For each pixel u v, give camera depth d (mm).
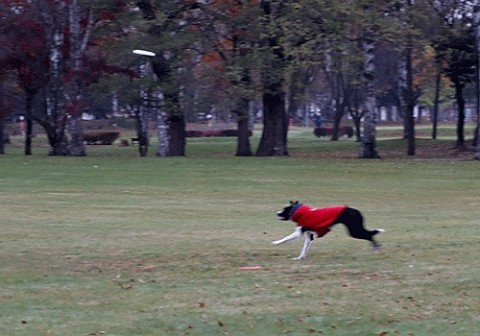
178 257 16312
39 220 22188
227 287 13375
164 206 25406
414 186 30922
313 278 14055
